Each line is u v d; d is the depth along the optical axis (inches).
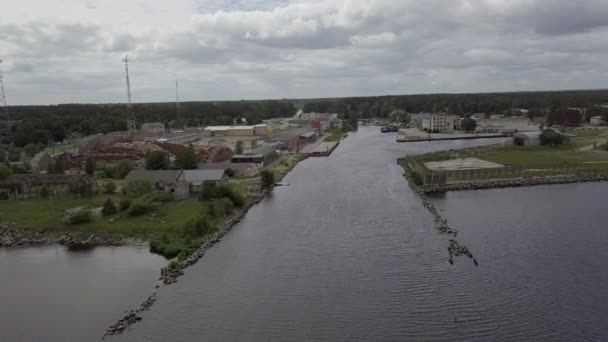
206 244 3137.3
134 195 4379.9
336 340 1998.0
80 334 2082.9
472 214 3836.1
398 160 6732.3
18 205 4143.7
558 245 3070.9
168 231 3376.0
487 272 2650.1
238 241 3245.6
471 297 2353.6
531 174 5398.6
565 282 2516.0
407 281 2541.8
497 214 3831.2
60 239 3339.1
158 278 2659.9
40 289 2559.1
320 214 3887.8
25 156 7401.6
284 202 4350.4
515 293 2393.0
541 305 2271.2
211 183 4530.0
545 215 3779.5
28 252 3161.9
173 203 4138.8
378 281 2551.7
